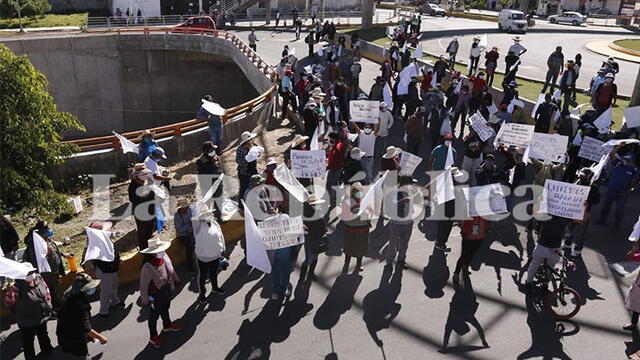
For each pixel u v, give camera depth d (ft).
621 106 62.08
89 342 25.68
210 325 27.12
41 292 23.99
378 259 32.89
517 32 132.87
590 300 28.53
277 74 68.54
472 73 72.18
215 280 29.48
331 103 46.88
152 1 151.94
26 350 24.17
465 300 28.71
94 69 112.88
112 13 152.15
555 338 25.70
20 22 121.49
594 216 37.81
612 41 123.75
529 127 35.99
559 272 30.71
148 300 24.80
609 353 24.64
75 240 36.35
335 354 24.85
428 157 47.96
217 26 135.23
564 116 44.09
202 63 117.08
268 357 24.71
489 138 39.81
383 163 37.04
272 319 27.50
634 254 26.13
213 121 49.57
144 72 115.75
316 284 30.48
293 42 113.70
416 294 29.30
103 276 27.17
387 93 49.03
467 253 29.45
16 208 38.88
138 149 39.73
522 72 81.15
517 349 24.98
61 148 36.01
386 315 27.61
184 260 32.86
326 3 179.52
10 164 33.19
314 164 34.12
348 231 30.27
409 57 75.82
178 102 119.65
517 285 29.94
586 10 237.45
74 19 141.69
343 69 66.64
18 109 32.53
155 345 25.43
